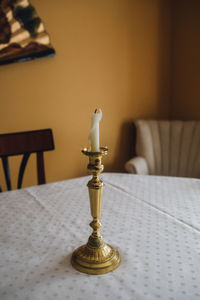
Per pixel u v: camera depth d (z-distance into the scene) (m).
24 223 1.10
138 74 2.66
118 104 2.62
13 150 1.67
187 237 0.98
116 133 2.66
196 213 1.15
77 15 2.29
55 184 1.50
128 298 0.71
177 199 1.29
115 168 2.72
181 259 0.86
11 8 2.02
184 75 2.70
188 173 2.41
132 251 0.90
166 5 2.67
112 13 2.43
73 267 0.84
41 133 1.73
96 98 2.49
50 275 0.80
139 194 1.35
